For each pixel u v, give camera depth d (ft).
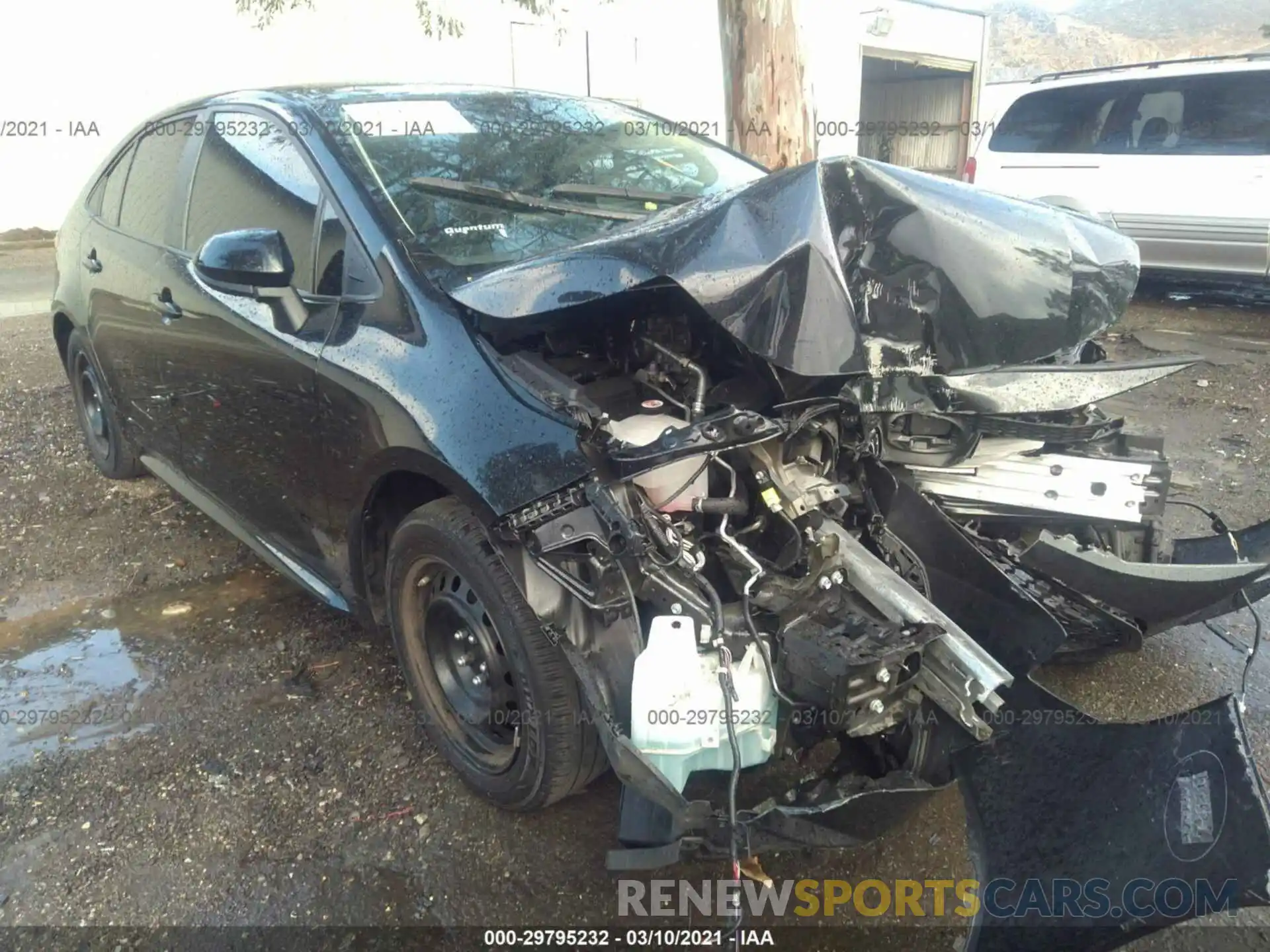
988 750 6.72
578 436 6.97
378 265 8.73
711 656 6.67
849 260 7.86
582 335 8.68
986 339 8.13
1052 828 6.38
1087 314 8.65
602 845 8.10
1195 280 29.14
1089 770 6.44
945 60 57.93
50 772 9.02
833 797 6.49
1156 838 5.96
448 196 9.55
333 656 10.89
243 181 10.61
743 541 7.79
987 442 8.54
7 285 31.91
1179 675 10.30
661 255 7.54
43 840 8.21
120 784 8.86
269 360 9.45
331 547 9.63
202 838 8.21
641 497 7.14
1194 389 20.22
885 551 7.88
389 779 8.90
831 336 7.32
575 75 45.50
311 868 7.89
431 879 7.79
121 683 10.40
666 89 48.65
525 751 7.69
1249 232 26.84
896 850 8.07
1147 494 8.42
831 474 8.04
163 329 11.38
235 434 10.61
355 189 9.19
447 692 8.63
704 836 6.24
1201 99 27.50
